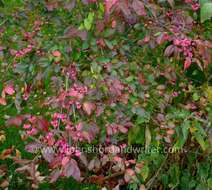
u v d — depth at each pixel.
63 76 2.25
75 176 1.87
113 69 2.23
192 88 2.59
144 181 2.63
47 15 2.63
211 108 2.48
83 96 2.07
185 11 2.47
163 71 2.51
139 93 2.32
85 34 2.12
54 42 2.32
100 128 2.28
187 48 2.27
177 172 2.72
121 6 1.88
